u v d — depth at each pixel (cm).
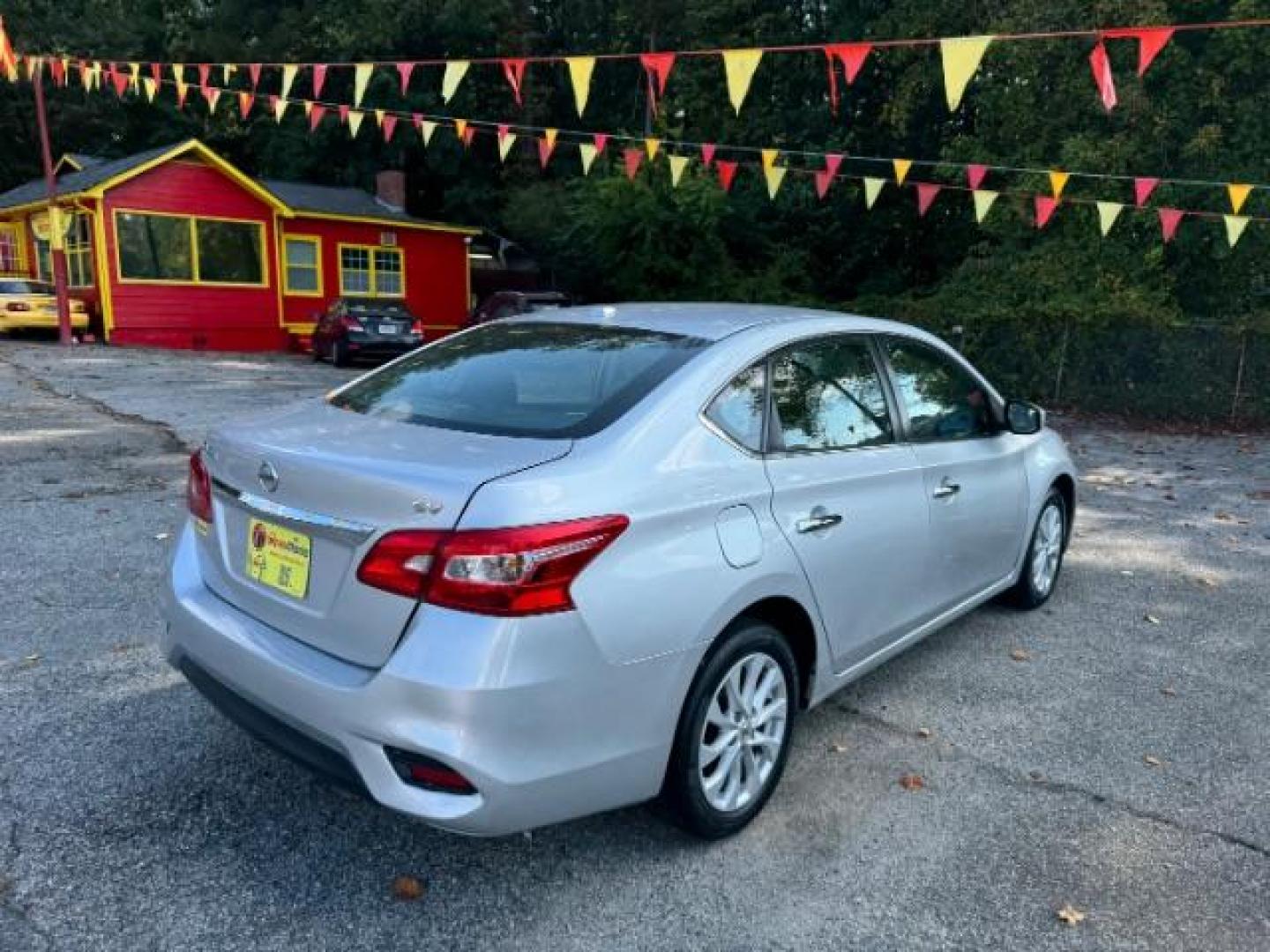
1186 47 1648
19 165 3222
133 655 405
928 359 399
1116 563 609
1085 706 391
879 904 261
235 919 247
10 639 419
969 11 1902
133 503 665
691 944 243
